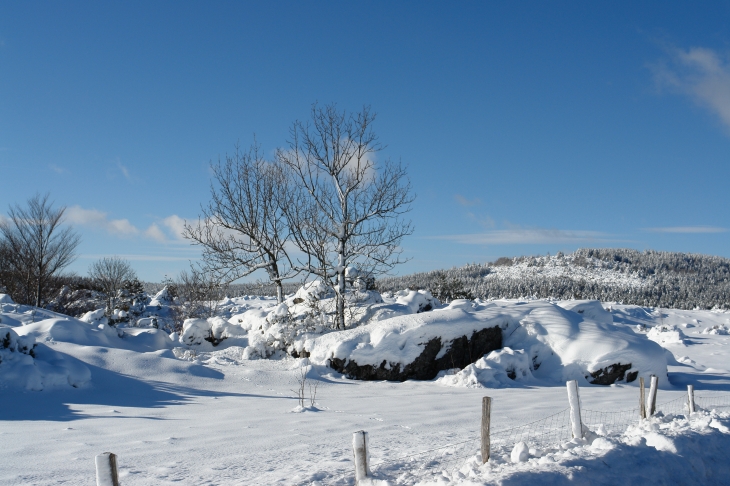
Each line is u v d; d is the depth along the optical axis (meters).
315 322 21.27
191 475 5.91
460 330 18.86
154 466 6.28
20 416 9.63
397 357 17.98
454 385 16.53
